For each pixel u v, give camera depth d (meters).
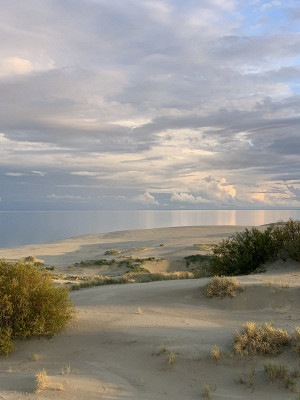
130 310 11.05
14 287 8.52
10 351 7.77
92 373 6.51
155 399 5.39
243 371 6.13
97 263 37.31
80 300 13.38
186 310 10.89
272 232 18.42
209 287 11.97
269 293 11.17
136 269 33.16
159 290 12.98
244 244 18.17
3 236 155.25
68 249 58.31
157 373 6.36
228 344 7.02
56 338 8.54
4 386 5.90
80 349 7.87
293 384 5.54
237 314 10.41
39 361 7.33
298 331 6.72
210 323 9.45
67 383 5.89
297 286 11.45
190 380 6.03
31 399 5.20
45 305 8.59
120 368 6.70
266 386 5.62
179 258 37.44
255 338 6.86
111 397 5.45
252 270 17.33
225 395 5.45
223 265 18.36
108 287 15.86
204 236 65.19
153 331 8.38
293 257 16.34
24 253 52.62
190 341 7.44
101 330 8.85
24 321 8.45
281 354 6.49
